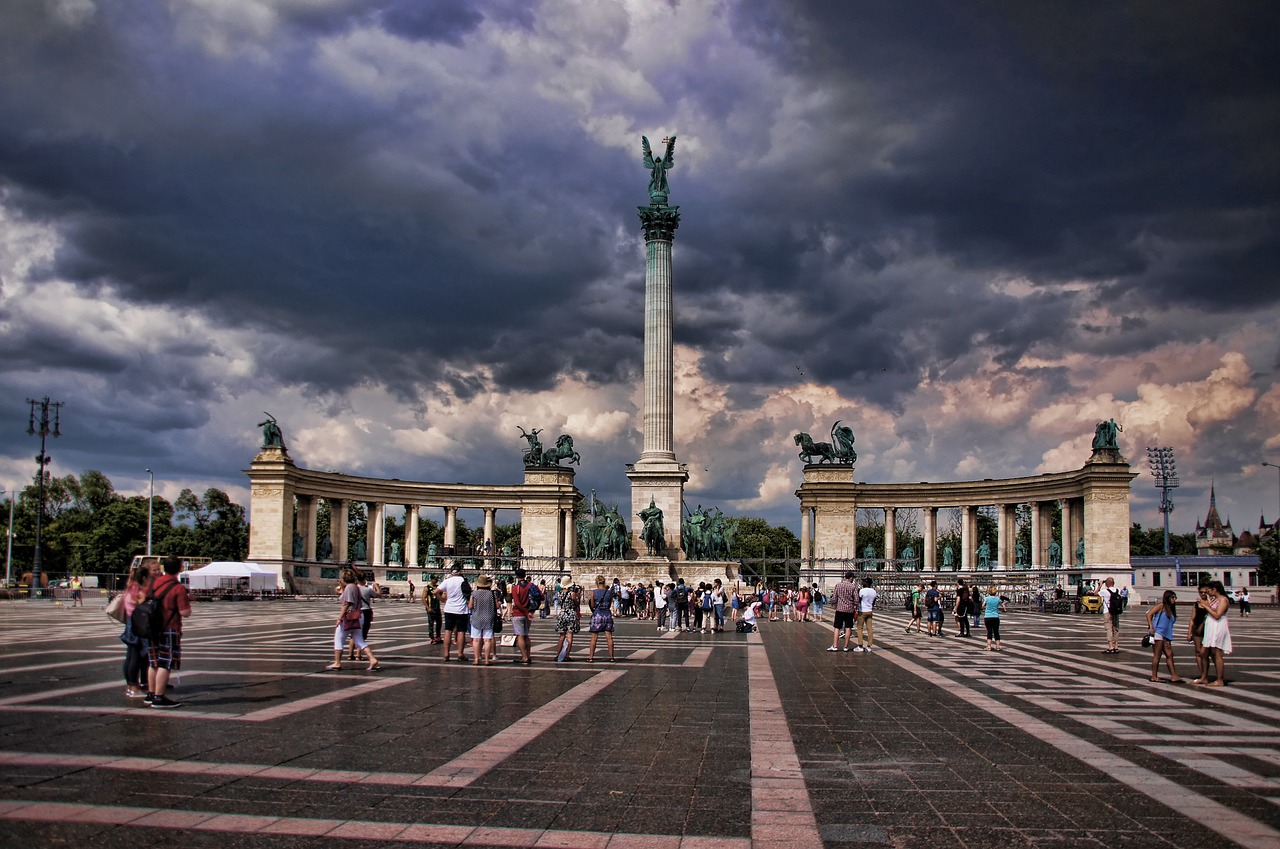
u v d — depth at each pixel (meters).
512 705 23.92
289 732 19.52
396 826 12.98
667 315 106.56
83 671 29.67
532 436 152.75
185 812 13.48
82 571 151.12
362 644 31.98
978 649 45.03
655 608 76.50
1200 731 20.97
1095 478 122.19
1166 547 174.50
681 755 17.89
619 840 12.52
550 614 77.44
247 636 46.88
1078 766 17.19
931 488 141.50
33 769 15.85
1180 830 13.17
